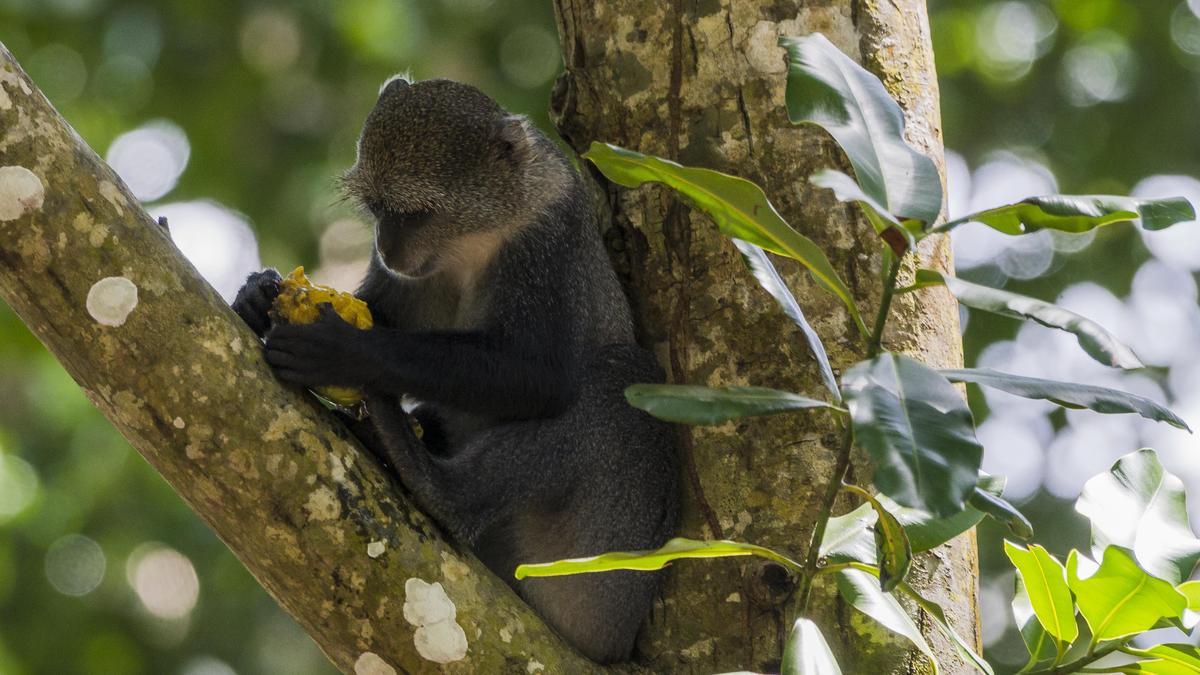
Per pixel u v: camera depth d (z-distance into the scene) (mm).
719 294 8234
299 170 19547
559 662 7125
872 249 7918
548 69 19312
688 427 8148
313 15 19016
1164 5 19781
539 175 10141
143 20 18688
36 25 18594
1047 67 20156
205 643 19609
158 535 19609
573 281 9719
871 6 8289
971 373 5594
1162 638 11844
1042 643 6766
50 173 6145
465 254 10195
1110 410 5430
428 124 10188
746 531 7816
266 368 6699
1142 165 19828
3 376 21141
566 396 9297
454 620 6832
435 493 8484
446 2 19469
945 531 6371
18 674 19219
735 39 8281
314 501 6621
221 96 19094
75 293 6211
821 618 7520
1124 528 6453
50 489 19844
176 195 19469
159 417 6387
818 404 5543
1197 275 19594
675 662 7957
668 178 5805
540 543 9320
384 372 8117
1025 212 5461
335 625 6734
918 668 7395
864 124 5637
